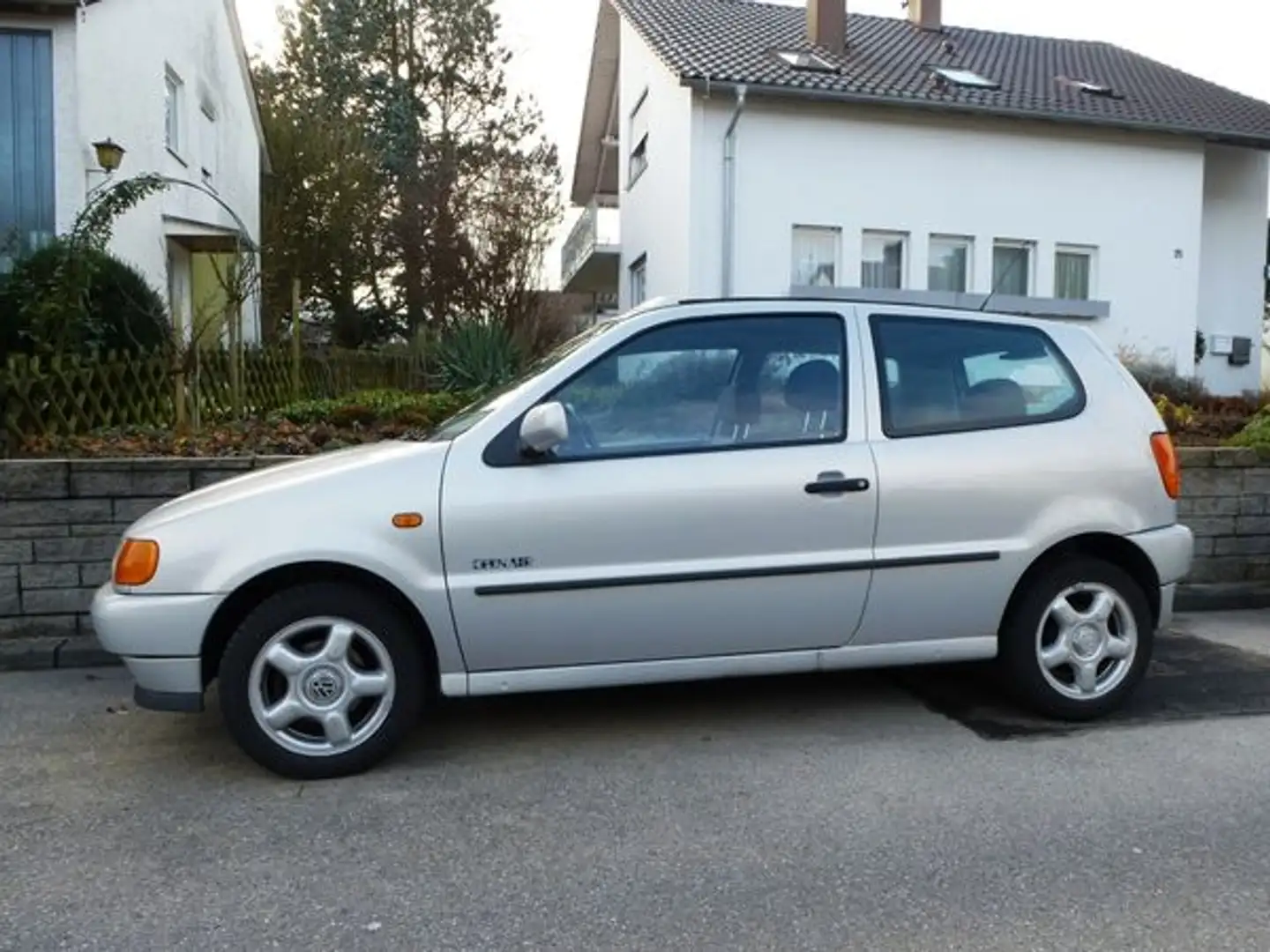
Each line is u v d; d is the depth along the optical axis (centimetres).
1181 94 1747
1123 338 1631
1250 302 1830
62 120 1127
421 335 1700
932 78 1590
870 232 1530
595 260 2048
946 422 436
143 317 920
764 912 294
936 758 409
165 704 382
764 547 409
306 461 430
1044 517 436
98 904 299
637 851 331
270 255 2205
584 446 403
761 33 1683
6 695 494
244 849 333
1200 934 282
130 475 571
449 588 386
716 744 425
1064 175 1590
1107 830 345
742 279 1465
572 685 405
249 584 385
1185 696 485
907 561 421
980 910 295
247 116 2030
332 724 387
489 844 336
